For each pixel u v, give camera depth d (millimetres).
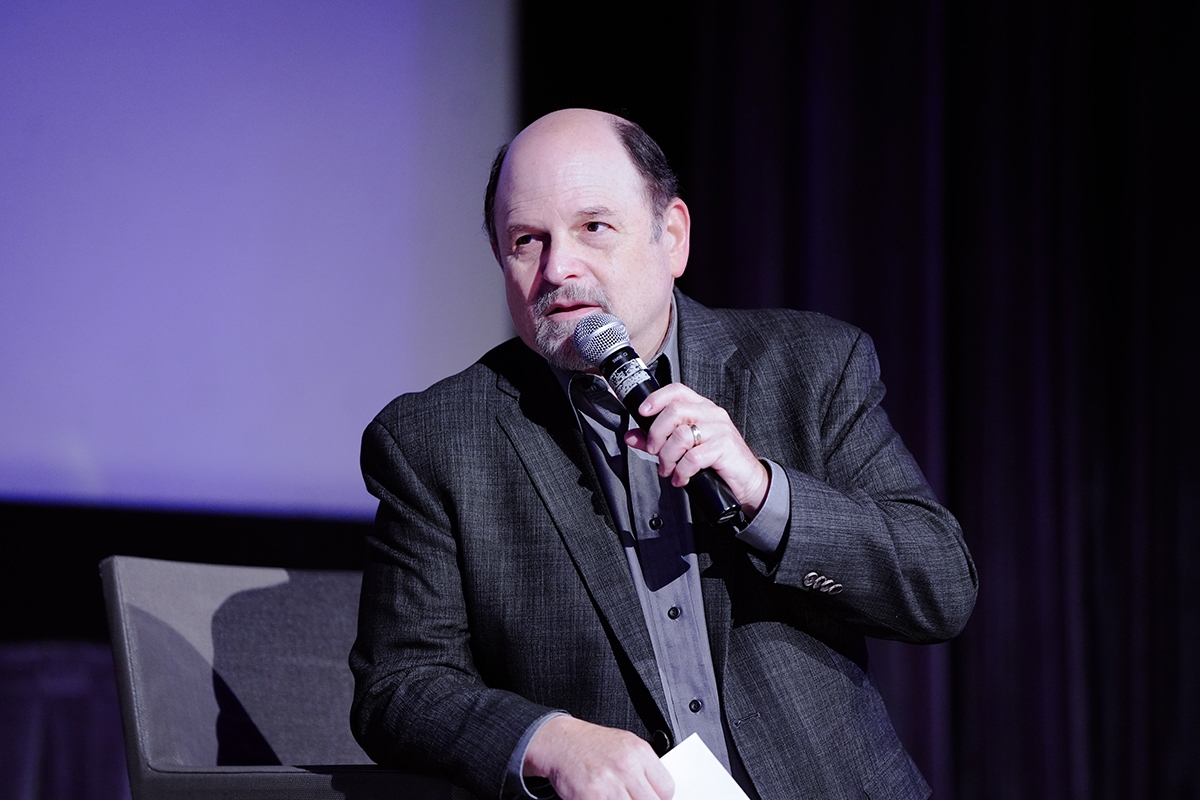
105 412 7027
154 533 7074
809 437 3643
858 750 3434
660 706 3340
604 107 8453
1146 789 9070
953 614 3469
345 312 7664
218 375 7305
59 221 7023
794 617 3547
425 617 3574
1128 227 9430
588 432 3721
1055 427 9172
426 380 7844
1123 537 9273
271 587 4773
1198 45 9383
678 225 3898
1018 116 9320
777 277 8625
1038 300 9156
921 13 8945
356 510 7574
